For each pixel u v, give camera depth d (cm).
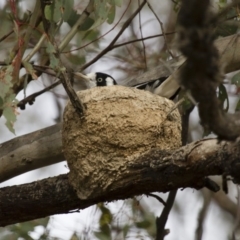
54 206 874
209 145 719
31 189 880
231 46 1012
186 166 741
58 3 919
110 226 1140
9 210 888
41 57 1239
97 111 873
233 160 685
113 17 952
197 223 1364
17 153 1019
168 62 1034
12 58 989
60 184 870
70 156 867
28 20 1117
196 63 474
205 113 521
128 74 1420
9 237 1128
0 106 867
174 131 899
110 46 1196
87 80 1256
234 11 989
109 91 903
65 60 1286
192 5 457
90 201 857
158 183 785
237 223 1134
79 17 1077
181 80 493
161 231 1139
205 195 1428
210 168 721
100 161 840
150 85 1058
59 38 1284
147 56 1425
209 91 498
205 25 462
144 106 891
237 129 544
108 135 854
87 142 855
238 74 1000
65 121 884
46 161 1023
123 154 846
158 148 860
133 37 1464
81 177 844
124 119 867
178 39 473
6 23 1186
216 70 477
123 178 812
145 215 1174
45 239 1119
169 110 906
